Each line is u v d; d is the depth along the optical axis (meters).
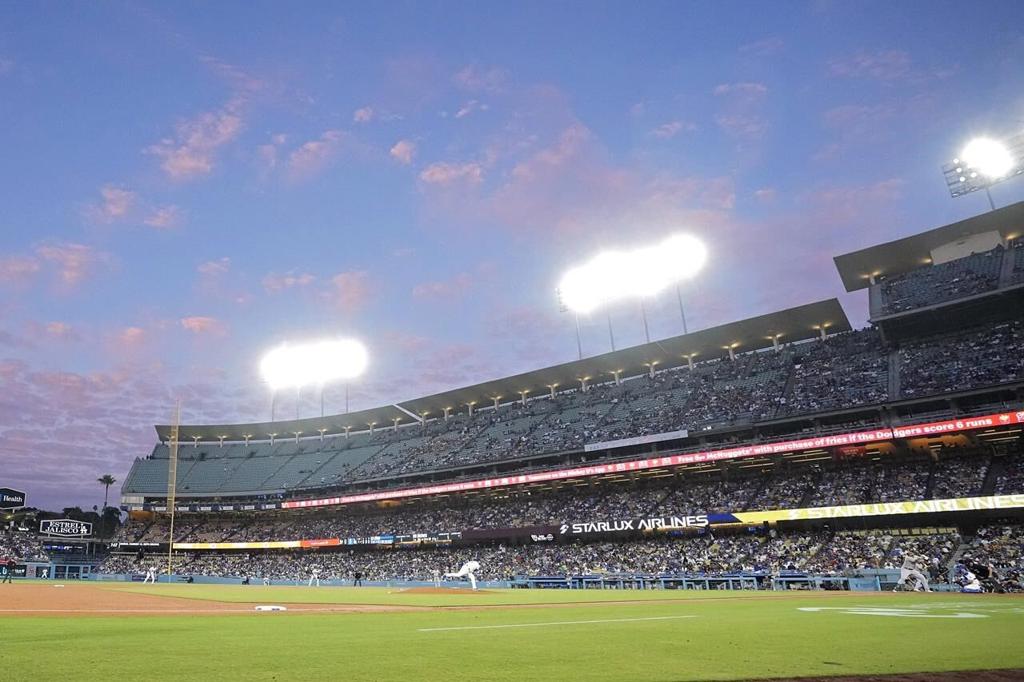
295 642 11.55
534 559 64.12
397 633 13.52
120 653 9.72
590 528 59.97
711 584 49.25
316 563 80.44
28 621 17.81
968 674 7.45
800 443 53.97
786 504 54.28
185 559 88.88
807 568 47.41
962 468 49.88
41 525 96.88
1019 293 53.38
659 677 7.29
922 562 40.78
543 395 90.31
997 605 21.45
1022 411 45.22
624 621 16.78
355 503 81.62
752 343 74.81
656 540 60.56
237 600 34.41
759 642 11.02
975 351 54.75
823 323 70.12
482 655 9.39
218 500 94.19
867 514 47.62
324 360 102.81
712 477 64.38
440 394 91.19
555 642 11.29
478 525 71.88
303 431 104.88
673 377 78.19
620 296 81.62
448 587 55.78
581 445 69.50
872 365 60.59
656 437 64.56
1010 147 55.84
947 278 58.22
